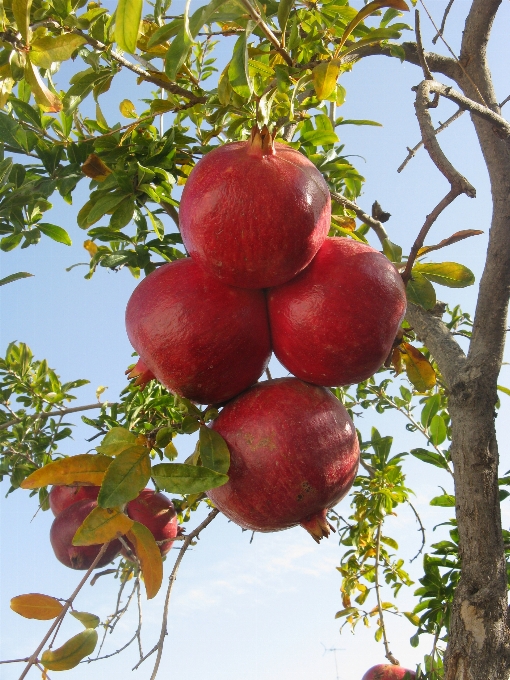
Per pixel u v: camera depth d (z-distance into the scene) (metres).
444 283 0.49
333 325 0.37
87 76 0.50
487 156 0.50
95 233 0.59
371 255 0.39
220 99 0.47
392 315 0.38
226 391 0.41
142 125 0.60
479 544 0.41
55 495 0.72
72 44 0.41
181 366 0.39
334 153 0.62
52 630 0.34
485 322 0.45
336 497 0.40
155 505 0.65
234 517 0.41
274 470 0.38
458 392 0.44
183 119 0.67
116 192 0.53
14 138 0.56
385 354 0.39
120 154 0.55
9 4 0.41
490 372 0.44
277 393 0.40
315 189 0.36
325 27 0.57
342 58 0.49
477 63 0.55
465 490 0.42
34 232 0.56
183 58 0.35
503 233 0.46
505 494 0.63
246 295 0.39
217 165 0.36
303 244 0.36
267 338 0.41
